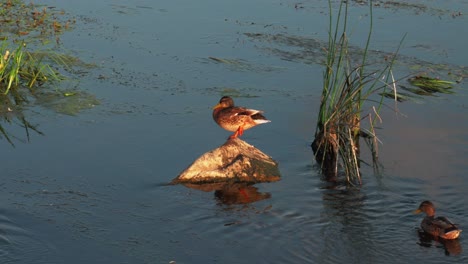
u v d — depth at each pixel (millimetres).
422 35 24469
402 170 15711
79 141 16359
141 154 15883
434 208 13469
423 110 19047
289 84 20438
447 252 12430
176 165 15484
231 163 15289
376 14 26562
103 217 13227
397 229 13273
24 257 11727
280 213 13727
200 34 24188
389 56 22438
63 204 13578
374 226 13359
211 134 17094
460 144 17000
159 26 24828
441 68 21672
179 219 13312
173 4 27547
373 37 24172
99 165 15266
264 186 14945
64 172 14867
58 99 18531
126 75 20391
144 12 26359
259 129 17734
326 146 16344
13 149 15828
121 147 16156
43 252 11938
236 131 15773
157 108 18391
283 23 25594
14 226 12656
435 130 17812
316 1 28266
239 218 13445
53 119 17453
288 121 18188
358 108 16781
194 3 27781
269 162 15633
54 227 12742
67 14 25484
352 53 22562
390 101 19547
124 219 13195
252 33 24406
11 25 23625
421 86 20422
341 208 14031
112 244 12312
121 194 14148
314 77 20984
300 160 16250
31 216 13055
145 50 22438
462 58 22594
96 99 18719
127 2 27516
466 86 20578
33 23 24000
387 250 12500
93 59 21422
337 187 14992
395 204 14234
